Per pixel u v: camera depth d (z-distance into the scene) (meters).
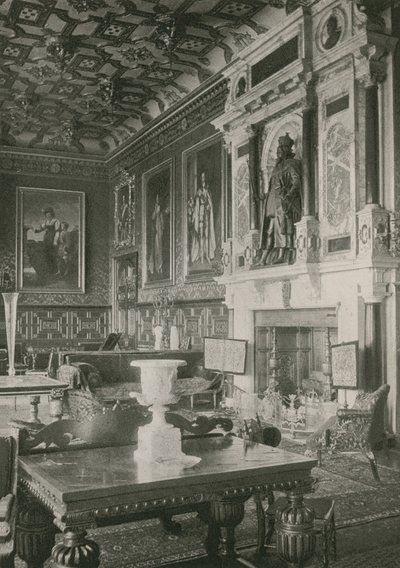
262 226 12.09
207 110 15.25
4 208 19.97
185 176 16.28
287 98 11.35
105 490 3.49
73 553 3.42
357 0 9.78
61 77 15.61
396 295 9.48
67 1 11.65
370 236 9.45
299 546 4.04
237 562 4.84
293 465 4.10
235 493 3.89
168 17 12.20
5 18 12.44
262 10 12.00
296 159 11.32
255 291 12.50
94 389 11.57
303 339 12.15
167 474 3.80
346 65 10.20
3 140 19.95
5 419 11.55
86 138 20.67
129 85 15.99
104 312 21.11
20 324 20.02
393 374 9.38
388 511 6.21
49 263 20.48
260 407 10.77
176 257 16.80
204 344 13.24
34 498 4.25
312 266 10.47
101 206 21.23
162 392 4.19
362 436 7.52
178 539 5.43
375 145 9.69
